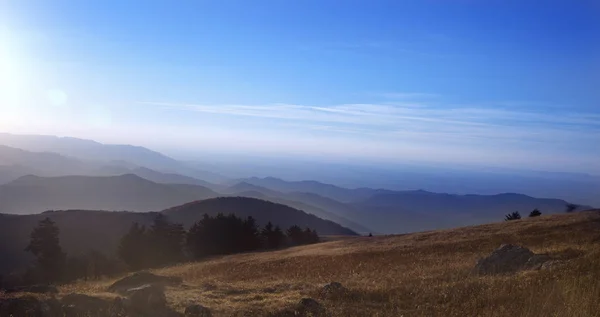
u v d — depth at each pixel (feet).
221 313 35.19
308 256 115.44
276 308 36.47
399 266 79.77
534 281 37.52
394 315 33.53
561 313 26.40
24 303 31.76
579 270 39.29
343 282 58.44
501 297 34.32
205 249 198.70
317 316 33.91
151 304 35.04
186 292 45.52
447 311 32.48
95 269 139.44
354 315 34.09
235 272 94.27
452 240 115.85
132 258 168.35
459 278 51.96
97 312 32.58
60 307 32.65
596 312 26.08
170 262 167.53
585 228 103.91
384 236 162.71
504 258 55.52
